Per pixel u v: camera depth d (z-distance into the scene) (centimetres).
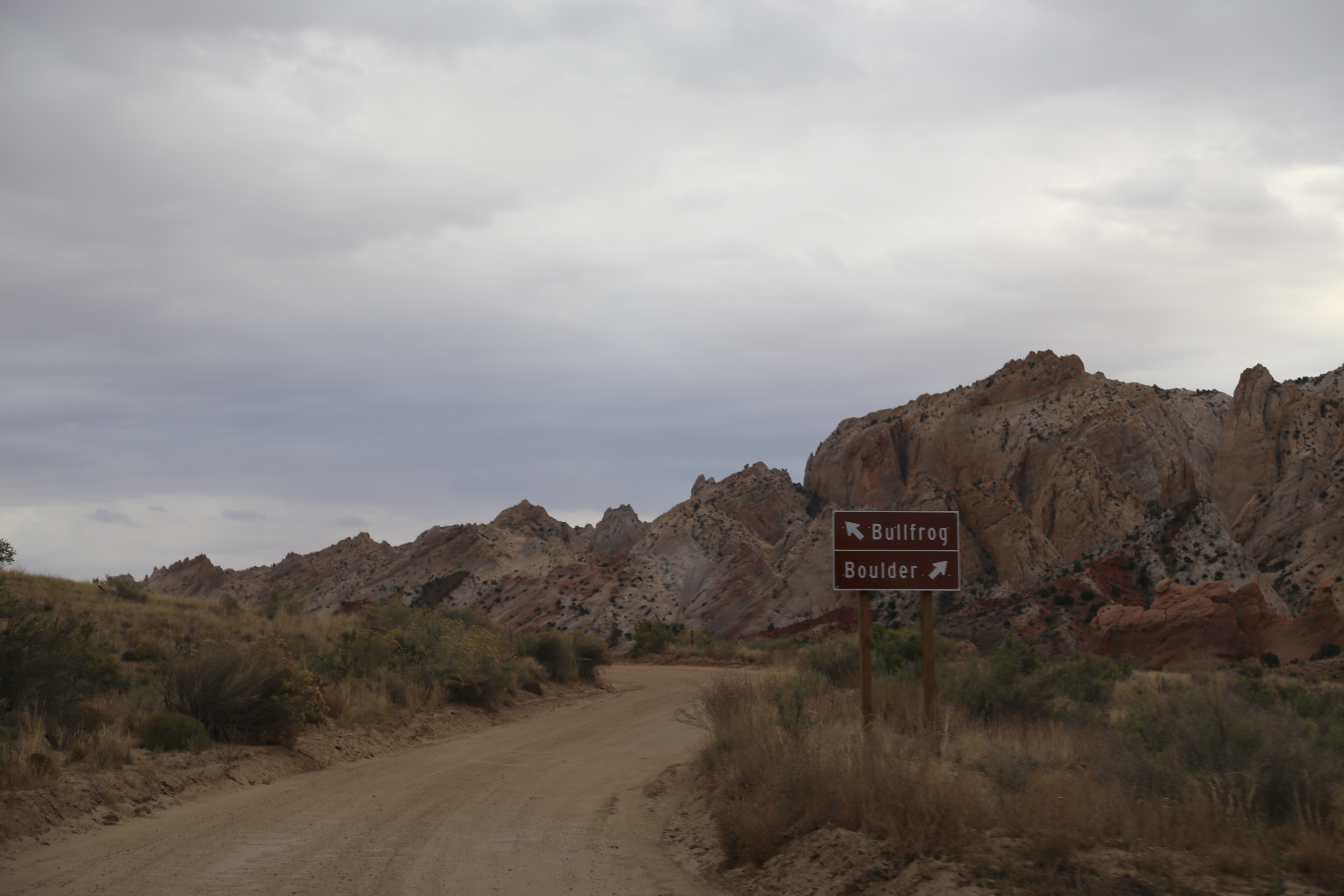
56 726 1388
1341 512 9212
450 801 1348
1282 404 12106
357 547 19738
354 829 1119
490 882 882
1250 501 10494
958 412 16562
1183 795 833
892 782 888
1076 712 1662
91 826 1080
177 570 18100
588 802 1390
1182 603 6209
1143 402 14425
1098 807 799
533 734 2342
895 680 1873
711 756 1434
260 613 3519
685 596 11150
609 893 858
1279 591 8588
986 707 1656
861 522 1266
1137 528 9969
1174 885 654
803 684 1692
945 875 728
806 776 992
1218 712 998
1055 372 16150
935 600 9862
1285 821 818
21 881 845
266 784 1440
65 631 1564
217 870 895
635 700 3416
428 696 2456
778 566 11325
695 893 871
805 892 803
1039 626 7475
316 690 1869
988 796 903
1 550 2878
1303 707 1867
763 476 18338
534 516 18212
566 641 3953
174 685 1633
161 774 1311
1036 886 677
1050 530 11944
